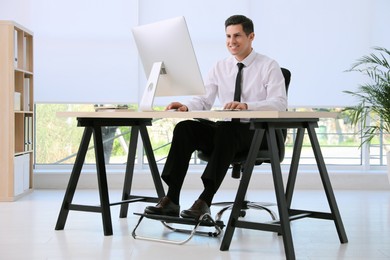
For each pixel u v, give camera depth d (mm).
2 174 5121
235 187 5984
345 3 6117
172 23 3357
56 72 6023
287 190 3654
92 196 5438
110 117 3533
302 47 6109
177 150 3537
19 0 5969
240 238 3561
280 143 3594
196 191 5742
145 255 3119
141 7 6066
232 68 3926
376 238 3600
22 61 5523
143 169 6266
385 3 6125
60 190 5840
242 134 3502
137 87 6062
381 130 5844
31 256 3094
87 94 6047
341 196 5504
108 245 3346
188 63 3359
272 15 6105
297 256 3123
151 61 3535
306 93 6113
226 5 6086
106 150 6238
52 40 6008
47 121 6195
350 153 6301
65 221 3783
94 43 6031
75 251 3203
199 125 3605
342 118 6273
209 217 3398
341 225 3457
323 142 6309
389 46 6125
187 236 3582
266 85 3799
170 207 3506
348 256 3131
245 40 3775
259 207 3893
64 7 6004
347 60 6133
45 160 6199
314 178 5996
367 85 5855
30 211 4566
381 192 5785
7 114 5156
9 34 5176
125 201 3832
